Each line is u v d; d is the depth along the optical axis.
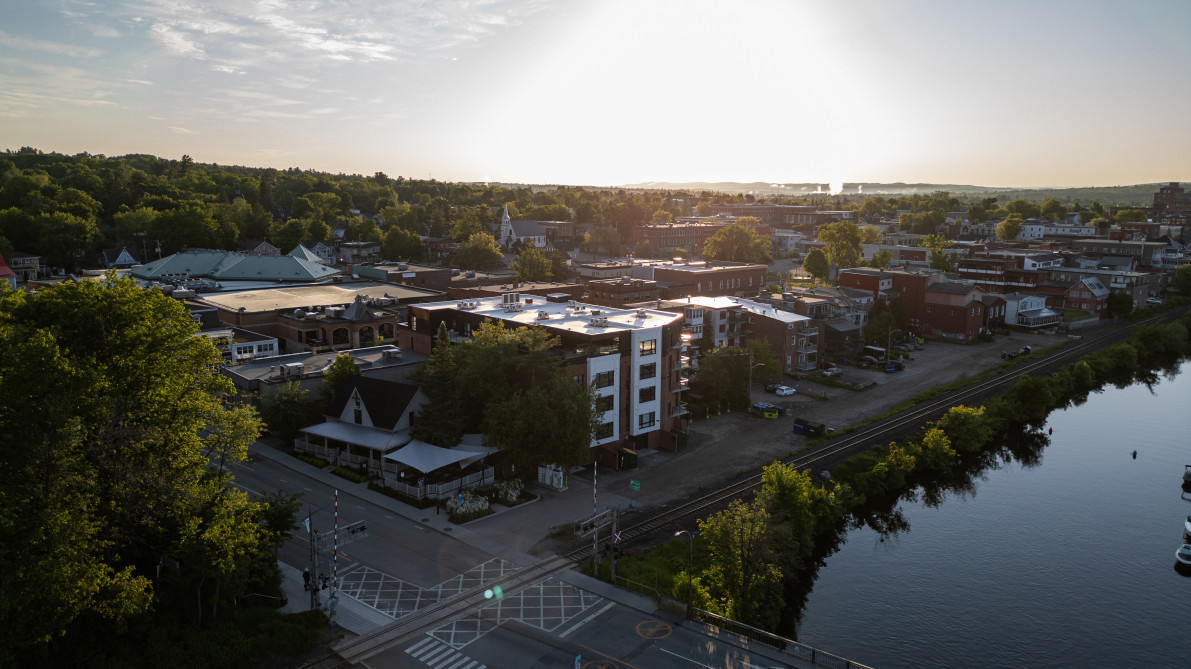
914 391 125.12
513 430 75.81
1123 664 59.44
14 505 40.56
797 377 132.12
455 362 82.81
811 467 88.44
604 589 58.88
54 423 41.62
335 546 54.91
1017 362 147.12
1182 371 156.62
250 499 71.38
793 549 67.81
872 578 71.88
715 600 58.94
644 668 48.78
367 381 84.69
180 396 52.88
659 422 94.44
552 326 90.94
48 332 45.19
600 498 77.56
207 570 48.31
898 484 90.12
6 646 39.22
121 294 52.53
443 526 69.12
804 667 49.25
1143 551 78.19
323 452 84.00
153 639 47.62
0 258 151.50
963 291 167.12
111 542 46.41
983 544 79.25
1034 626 64.38
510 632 52.66
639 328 90.62
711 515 73.50
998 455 106.56
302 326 117.88
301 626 51.16
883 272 184.25
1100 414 125.75
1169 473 99.81
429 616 54.41
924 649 60.62
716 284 183.88
